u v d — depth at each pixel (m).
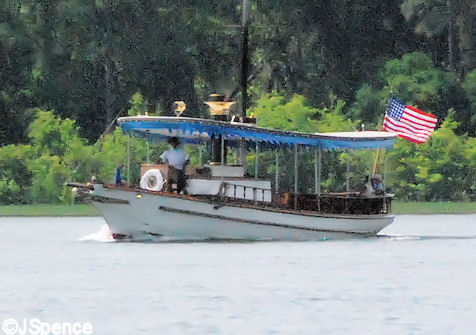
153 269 110.12
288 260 116.94
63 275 106.94
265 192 130.75
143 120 127.50
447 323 83.25
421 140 140.88
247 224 129.38
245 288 98.69
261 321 83.81
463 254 124.94
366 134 136.50
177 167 128.25
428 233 153.88
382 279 104.50
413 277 106.00
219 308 89.00
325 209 133.75
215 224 128.75
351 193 139.62
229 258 117.75
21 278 105.12
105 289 98.19
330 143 133.75
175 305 90.25
